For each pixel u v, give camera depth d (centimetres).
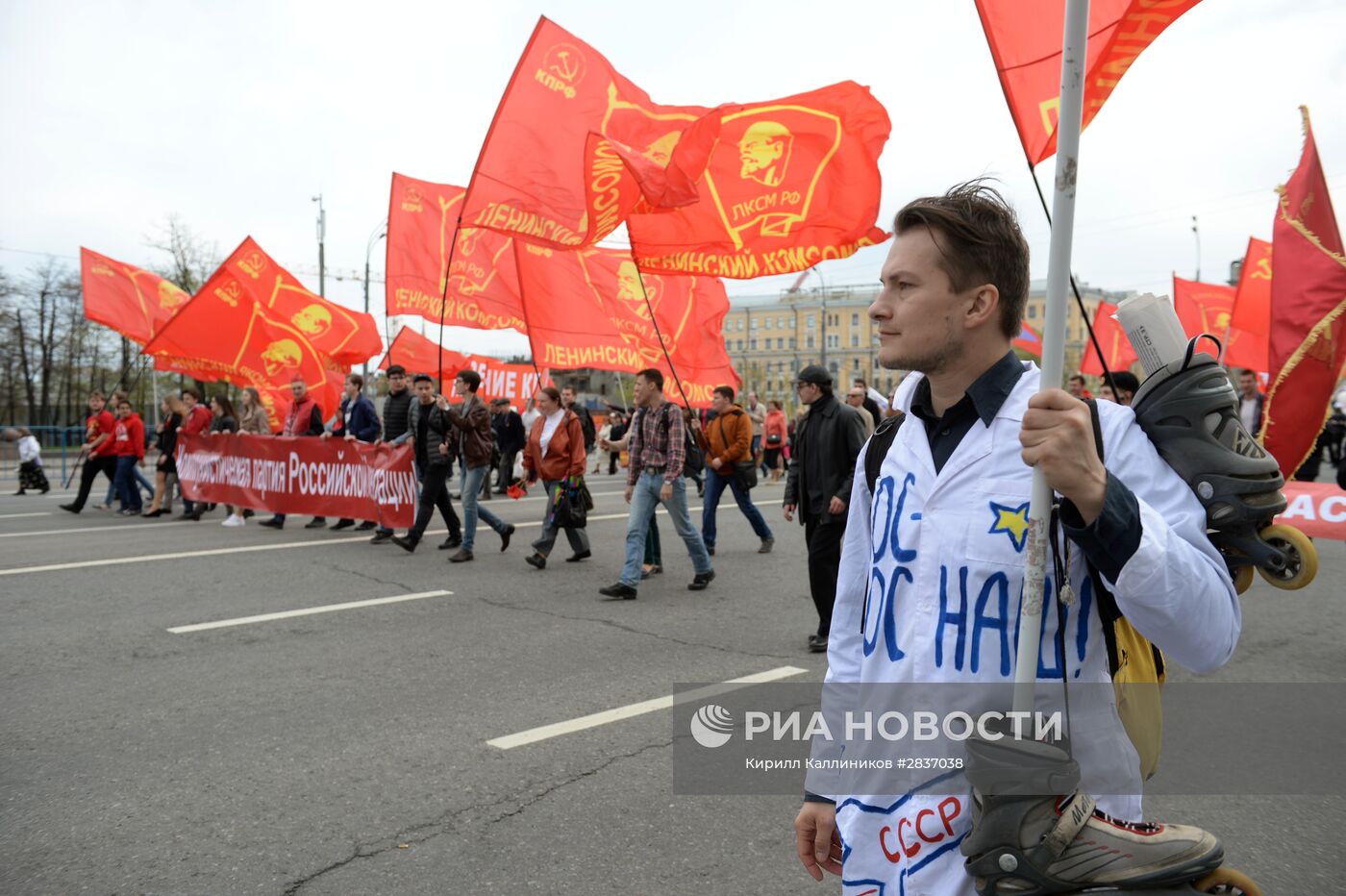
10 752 399
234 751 401
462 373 887
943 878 139
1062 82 132
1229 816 346
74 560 865
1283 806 355
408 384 988
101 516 1243
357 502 1012
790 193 727
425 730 428
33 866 303
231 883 293
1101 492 119
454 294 1195
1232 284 2370
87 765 385
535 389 1711
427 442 924
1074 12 131
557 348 993
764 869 303
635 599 725
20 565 834
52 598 700
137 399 4353
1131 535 119
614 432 2184
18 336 4484
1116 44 253
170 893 287
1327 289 526
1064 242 129
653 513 752
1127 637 141
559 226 783
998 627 136
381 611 666
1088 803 129
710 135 676
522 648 572
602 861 307
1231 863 312
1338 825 338
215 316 1232
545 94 783
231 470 1151
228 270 1226
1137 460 136
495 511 1280
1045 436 121
